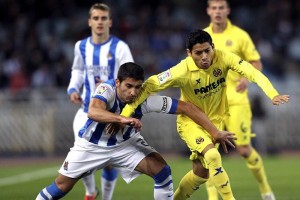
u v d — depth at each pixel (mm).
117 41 29734
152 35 71688
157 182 23828
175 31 72312
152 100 23766
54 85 65188
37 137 61969
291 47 76125
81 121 29359
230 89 31297
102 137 23609
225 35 31875
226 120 31312
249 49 31797
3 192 36219
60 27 73125
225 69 24391
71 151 24047
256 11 77875
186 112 24000
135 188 37438
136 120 22297
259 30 75750
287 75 73000
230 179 41375
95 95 23047
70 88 30125
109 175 29531
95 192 29922
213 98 24844
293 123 62312
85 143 23781
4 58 67938
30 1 74375
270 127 61344
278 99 22250
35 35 70188
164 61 67250
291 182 39625
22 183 40750
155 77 23844
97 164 23875
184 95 24969
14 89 65000
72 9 75438
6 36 70875
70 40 71875
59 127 61844
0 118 62188
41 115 61906
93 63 29641
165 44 70938
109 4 75625
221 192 24219
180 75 24047
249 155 31203
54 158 59125
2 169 50438
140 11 75062
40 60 67188
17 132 62188
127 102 23203
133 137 23859
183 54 69438
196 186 25703
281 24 76875
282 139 62031
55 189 23859
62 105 61906
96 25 29422
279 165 50094
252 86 60688
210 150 24094
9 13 73562
